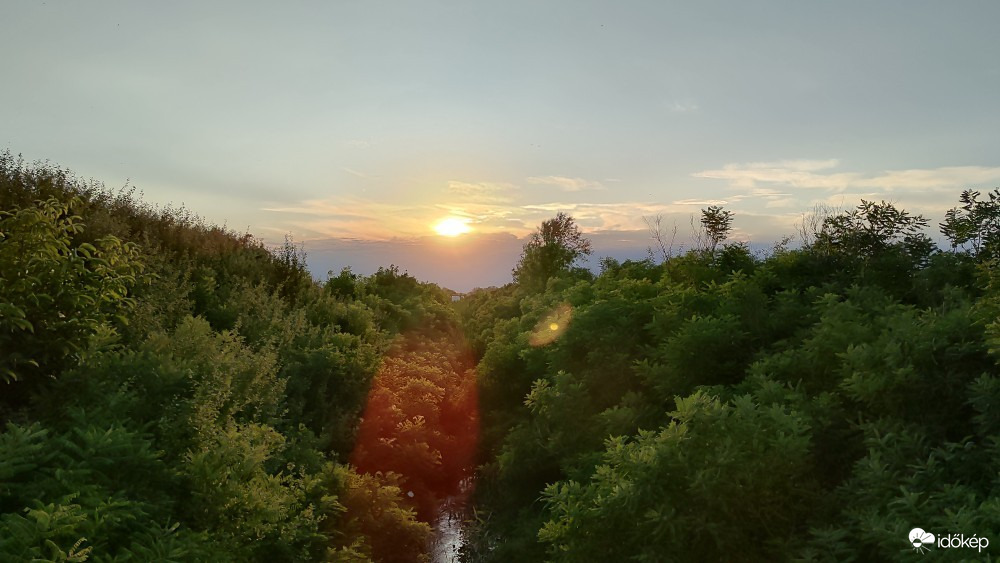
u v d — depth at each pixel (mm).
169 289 10773
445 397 18828
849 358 6785
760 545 5633
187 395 6750
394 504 10688
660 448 5770
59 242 5602
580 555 5984
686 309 10859
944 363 6293
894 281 11305
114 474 4906
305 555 7105
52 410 5379
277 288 16156
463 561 11617
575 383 11234
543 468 11453
